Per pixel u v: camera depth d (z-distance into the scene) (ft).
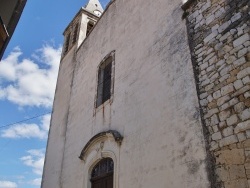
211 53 17.88
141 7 29.37
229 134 14.73
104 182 25.20
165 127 19.38
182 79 19.47
